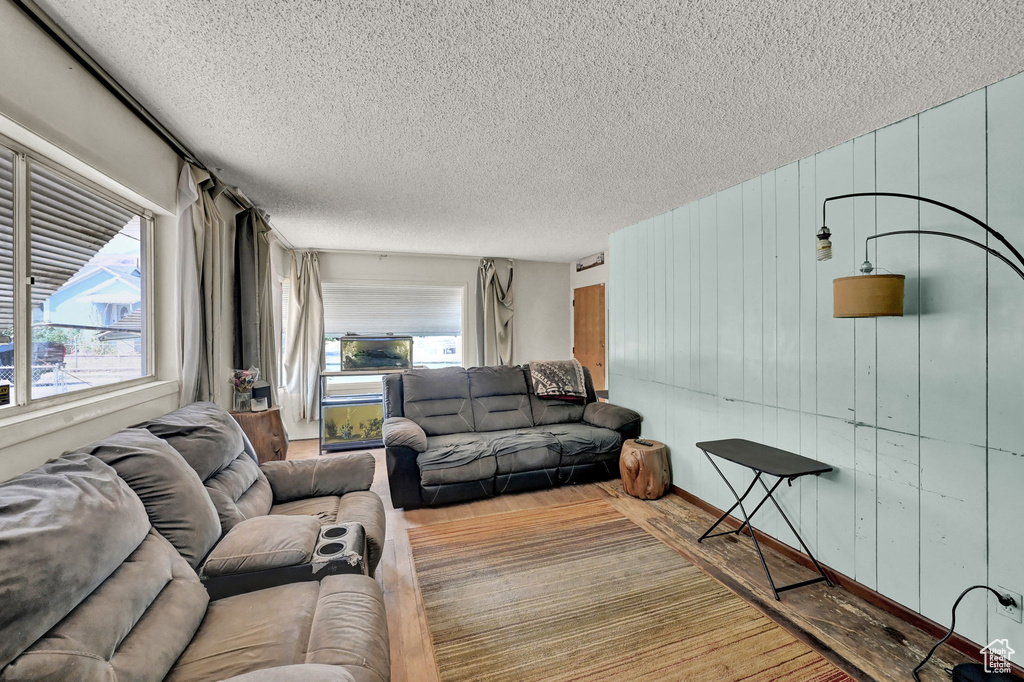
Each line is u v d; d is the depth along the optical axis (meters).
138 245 2.07
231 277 2.94
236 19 1.31
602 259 5.65
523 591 1.98
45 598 0.80
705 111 1.87
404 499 2.95
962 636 1.61
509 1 1.23
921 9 1.23
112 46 1.44
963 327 1.65
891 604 1.83
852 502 2.02
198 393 2.40
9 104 1.21
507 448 3.12
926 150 1.78
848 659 1.57
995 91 1.57
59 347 1.56
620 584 2.04
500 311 5.99
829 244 1.66
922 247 1.78
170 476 1.37
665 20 1.30
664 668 1.52
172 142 2.12
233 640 1.09
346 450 4.57
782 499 2.36
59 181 1.55
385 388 3.58
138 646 0.93
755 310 2.56
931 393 1.74
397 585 2.04
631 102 1.81
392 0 1.23
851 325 2.04
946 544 1.69
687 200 3.08
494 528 2.64
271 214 3.61
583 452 3.34
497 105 1.84
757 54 1.47
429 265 5.73
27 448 1.28
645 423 3.56
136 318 2.05
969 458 1.63
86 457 1.23
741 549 2.37
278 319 4.74
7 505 0.92
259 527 1.46
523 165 2.53
